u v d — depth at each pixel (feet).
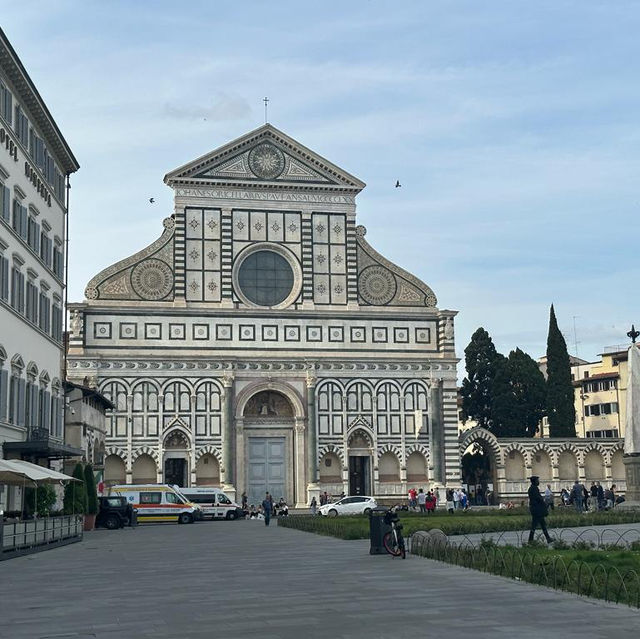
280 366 334.65
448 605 81.15
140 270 331.16
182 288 332.39
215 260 336.49
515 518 218.38
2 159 189.47
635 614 75.31
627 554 114.52
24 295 207.72
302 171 346.33
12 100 199.52
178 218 335.26
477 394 429.79
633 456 255.91
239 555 142.10
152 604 85.71
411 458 342.03
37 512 188.24
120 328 326.03
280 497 332.19
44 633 71.15
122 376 323.98
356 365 339.98
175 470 327.88
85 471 235.40
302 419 333.42
